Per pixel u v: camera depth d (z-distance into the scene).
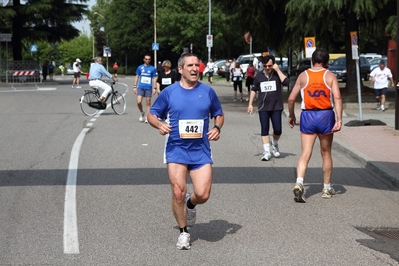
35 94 36.53
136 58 93.75
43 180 10.65
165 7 78.25
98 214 8.36
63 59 110.94
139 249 6.81
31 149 14.20
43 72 54.31
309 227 7.78
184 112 6.76
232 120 21.52
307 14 25.31
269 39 30.81
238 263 6.34
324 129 9.25
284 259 6.48
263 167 12.10
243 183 10.53
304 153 9.28
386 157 12.55
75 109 25.53
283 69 54.38
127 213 8.41
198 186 6.80
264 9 29.09
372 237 7.36
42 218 8.13
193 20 75.12
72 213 8.39
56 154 13.48
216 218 8.21
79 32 53.69
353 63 28.88
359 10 24.36
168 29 77.44
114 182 10.50
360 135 16.22
